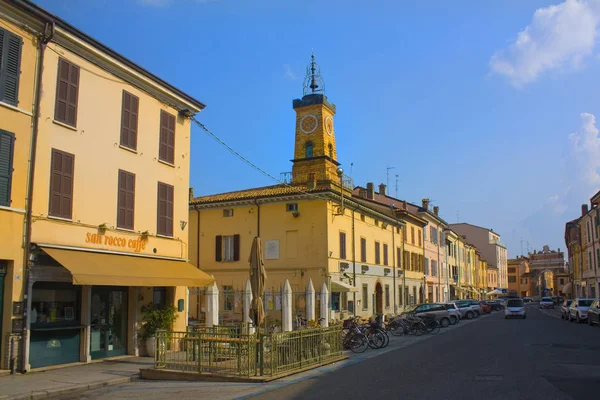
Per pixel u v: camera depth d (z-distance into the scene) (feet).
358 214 124.06
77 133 52.60
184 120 69.87
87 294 53.62
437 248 203.51
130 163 59.52
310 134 159.84
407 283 159.53
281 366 45.62
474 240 377.09
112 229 55.98
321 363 51.75
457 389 36.37
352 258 117.70
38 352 48.19
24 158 46.93
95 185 54.34
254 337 44.65
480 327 109.70
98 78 55.72
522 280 469.57
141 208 60.70
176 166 67.56
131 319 59.52
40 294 48.98
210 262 115.55
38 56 48.91
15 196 45.91
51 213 49.03
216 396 36.58
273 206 111.14
